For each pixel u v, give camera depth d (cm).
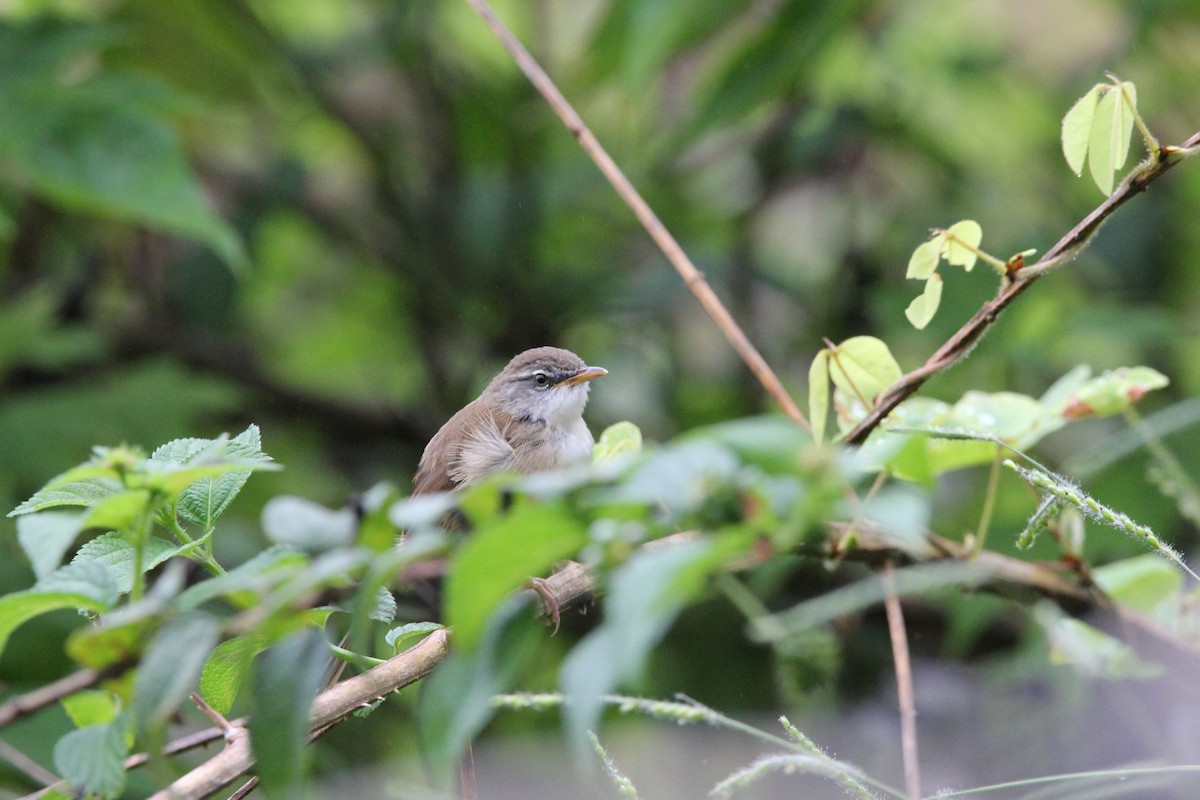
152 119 1023
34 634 891
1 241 1352
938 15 1432
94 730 376
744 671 1086
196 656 327
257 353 1476
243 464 369
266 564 346
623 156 1340
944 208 1310
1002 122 1407
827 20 1046
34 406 1191
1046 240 1209
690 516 307
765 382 693
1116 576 759
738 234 1363
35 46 1039
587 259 1417
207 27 1323
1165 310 1191
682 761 1070
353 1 1430
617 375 1388
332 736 1076
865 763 999
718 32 1147
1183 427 966
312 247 1533
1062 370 1152
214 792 416
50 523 361
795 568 1040
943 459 678
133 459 368
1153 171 538
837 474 295
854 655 1073
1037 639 952
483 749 1103
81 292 1389
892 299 1162
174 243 1419
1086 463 751
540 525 297
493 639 320
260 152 1425
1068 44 1438
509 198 1377
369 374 1526
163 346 1378
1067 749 923
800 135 1344
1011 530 959
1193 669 688
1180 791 636
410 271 1396
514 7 1459
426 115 1413
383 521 337
